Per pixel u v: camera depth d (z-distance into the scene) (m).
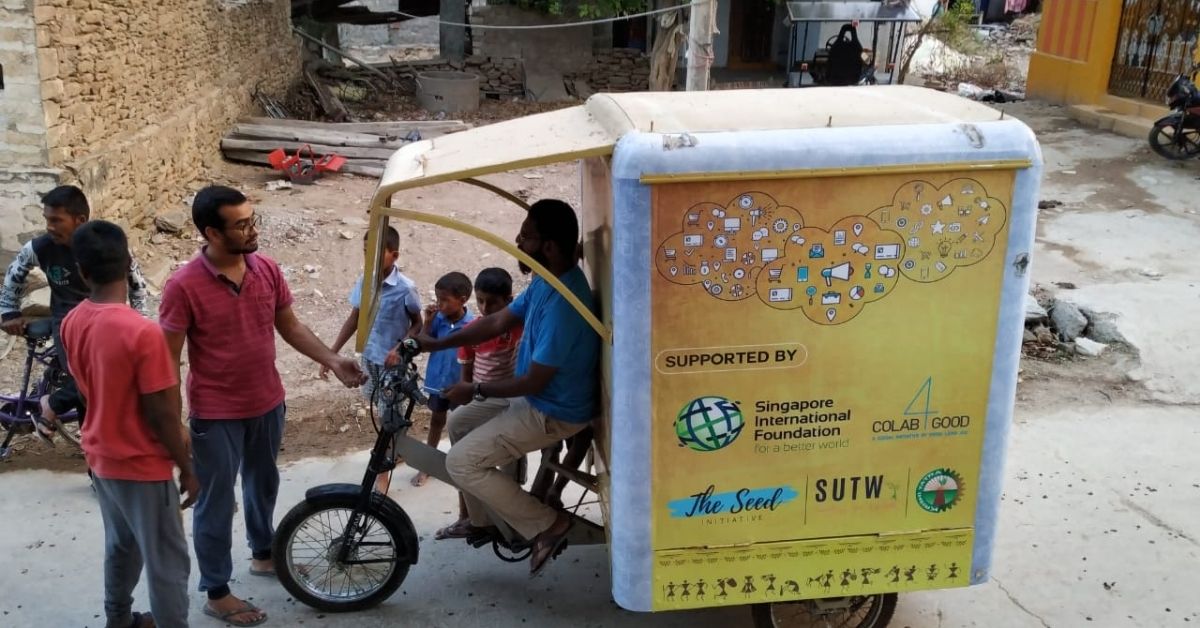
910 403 3.31
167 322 3.70
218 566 3.97
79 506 4.97
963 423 3.36
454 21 17.86
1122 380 6.73
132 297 4.74
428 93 16.80
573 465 4.21
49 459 5.46
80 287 4.86
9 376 6.51
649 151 2.96
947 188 3.10
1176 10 13.59
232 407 3.84
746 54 20.97
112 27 8.66
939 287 3.20
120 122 8.92
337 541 4.10
